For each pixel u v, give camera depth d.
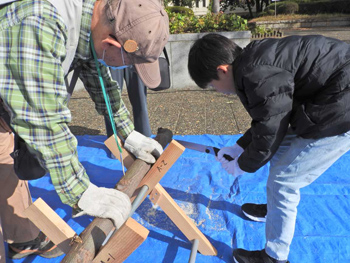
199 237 1.92
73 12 1.09
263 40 1.48
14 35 0.97
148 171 1.73
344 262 1.86
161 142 1.82
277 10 19.42
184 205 2.40
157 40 1.15
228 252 1.99
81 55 1.23
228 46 1.51
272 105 1.38
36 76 0.99
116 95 1.65
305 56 1.38
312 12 18.55
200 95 5.05
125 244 1.12
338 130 1.43
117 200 1.19
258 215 2.18
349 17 15.31
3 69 0.98
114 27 1.10
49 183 2.72
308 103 1.44
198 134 3.62
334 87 1.36
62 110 1.08
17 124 1.04
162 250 2.02
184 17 5.86
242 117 4.07
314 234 2.06
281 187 1.65
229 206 2.37
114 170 2.93
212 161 2.95
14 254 1.96
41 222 1.28
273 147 1.51
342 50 1.40
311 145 1.50
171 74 5.38
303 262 1.87
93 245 1.11
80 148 3.32
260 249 1.99
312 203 2.32
